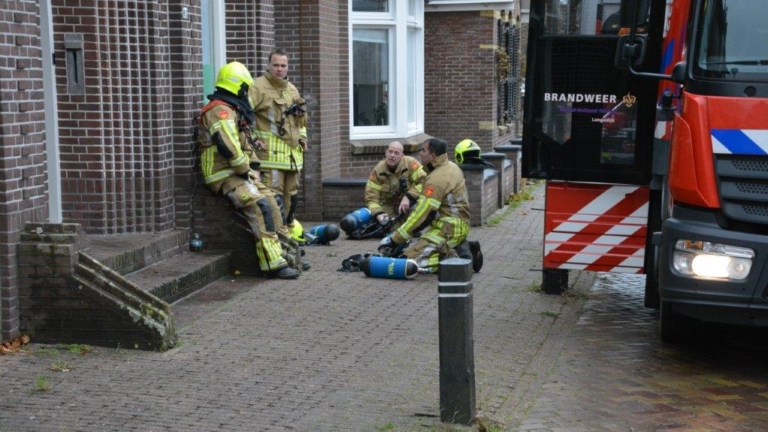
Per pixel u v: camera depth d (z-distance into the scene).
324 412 6.17
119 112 9.53
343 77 15.86
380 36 17.02
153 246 9.46
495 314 9.38
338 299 9.49
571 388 7.10
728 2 7.34
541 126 9.63
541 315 9.41
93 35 9.31
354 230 13.29
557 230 9.85
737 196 7.09
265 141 11.49
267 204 10.27
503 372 7.38
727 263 7.11
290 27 14.65
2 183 7.27
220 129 9.95
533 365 7.64
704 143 7.20
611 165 9.48
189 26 10.13
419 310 9.14
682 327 8.15
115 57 9.43
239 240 10.35
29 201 7.59
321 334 8.14
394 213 13.52
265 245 10.21
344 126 15.98
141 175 9.73
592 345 8.41
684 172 7.29
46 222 7.77
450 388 6.00
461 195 10.91
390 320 8.71
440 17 21.98
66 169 9.49
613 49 9.34
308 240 12.84
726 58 7.24
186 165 10.17
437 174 10.85
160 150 9.76
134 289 7.62
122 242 9.37
